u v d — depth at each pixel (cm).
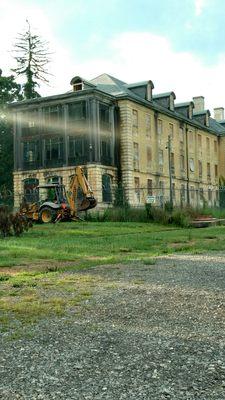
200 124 5991
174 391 304
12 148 5372
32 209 2892
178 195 5266
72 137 4309
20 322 495
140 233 2002
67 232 1978
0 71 5469
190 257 1088
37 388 315
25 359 374
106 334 443
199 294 628
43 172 4428
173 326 468
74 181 2961
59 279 778
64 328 468
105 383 320
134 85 4841
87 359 371
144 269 886
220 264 950
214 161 6406
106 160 4300
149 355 376
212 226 2644
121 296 626
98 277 794
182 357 369
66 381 326
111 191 3850
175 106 5788
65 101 4319
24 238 1677
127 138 4403
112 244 1429
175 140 5331
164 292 647
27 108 4538
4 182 5372
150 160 4791
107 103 4359
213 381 320
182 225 2612
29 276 820
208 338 423
